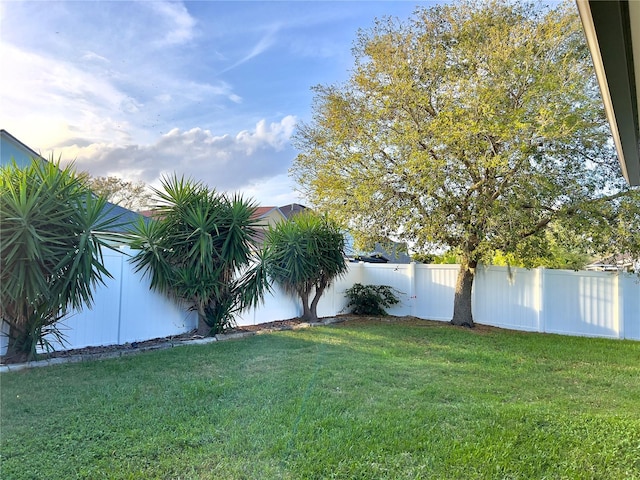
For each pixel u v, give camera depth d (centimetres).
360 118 944
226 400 409
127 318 688
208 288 752
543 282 981
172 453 295
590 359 654
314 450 306
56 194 514
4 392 416
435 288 1145
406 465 289
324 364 564
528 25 802
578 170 825
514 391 469
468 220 858
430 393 447
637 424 365
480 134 785
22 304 504
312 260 962
